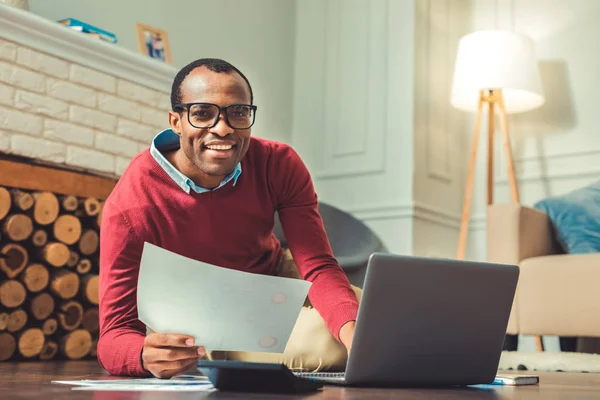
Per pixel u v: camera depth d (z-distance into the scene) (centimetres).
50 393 98
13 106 256
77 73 279
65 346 271
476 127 371
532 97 375
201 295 119
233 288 119
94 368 207
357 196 401
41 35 264
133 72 302
